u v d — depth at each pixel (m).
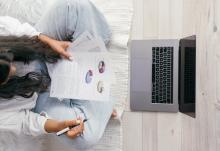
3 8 1.49
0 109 1.09
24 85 1.06
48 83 1.20
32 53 1.09
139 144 1.50
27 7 1.48
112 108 1.39
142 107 1.48
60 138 1.32
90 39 1.17
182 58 1.40
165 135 1.47
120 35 1.48
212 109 1.22
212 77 1.23
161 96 1.45
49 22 1.28
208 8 1.28
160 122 1.47
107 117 1.35
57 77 1.19
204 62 1.29
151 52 1.45
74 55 1.18
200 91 1.31
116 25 1.49
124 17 1.49
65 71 1.18
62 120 1.19
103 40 1.36
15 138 1.19
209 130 1.24
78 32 1.30
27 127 1.16
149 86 1.46
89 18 1.29
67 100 1.28
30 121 1.16
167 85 1.44
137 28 1.49
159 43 1.44
